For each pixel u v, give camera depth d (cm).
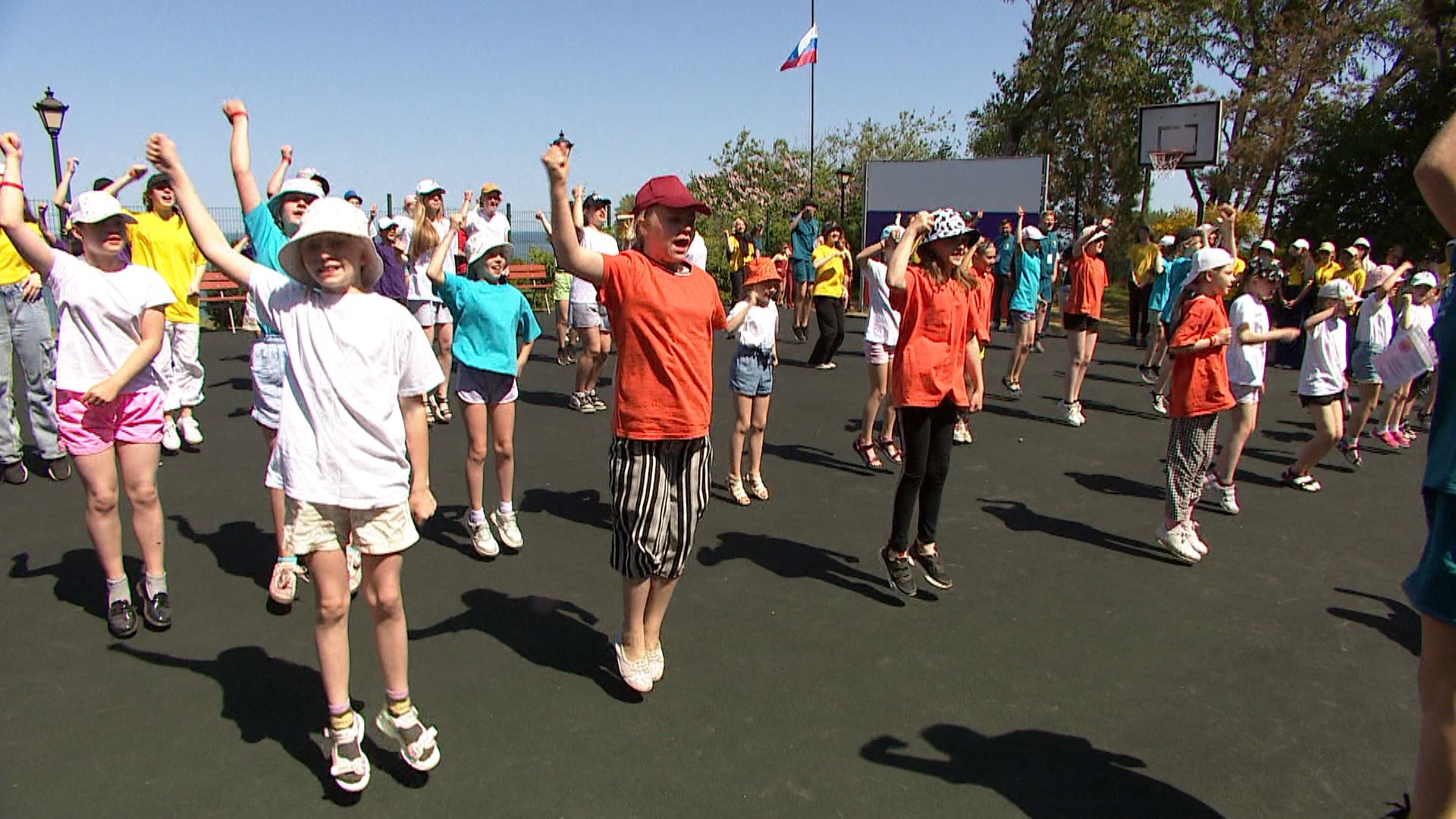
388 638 288
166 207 677
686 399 328
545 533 541
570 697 355
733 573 489
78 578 455
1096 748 330
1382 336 740
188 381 705
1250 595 479
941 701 360
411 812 283
